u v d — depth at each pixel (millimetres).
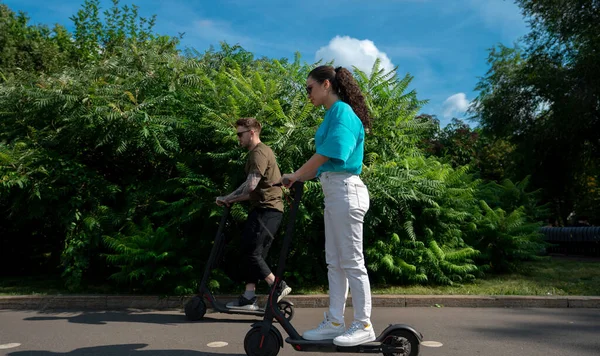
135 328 4547
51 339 4125
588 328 4547
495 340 4078
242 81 6676
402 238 6699
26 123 7027
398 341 3152
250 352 3283
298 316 5188
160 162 6961
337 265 3277
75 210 6184
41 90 6809
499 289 6316
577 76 16734
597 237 10414
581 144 18328
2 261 7652
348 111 3152
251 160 4832
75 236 6113
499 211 7789
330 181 3197
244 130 4926
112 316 5133
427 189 6695
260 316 4910
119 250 5824
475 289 6312
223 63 8297
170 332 4387
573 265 8789
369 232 6445
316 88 3334
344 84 3314
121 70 7027
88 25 18000
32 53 20328
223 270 6418
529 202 9422
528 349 3793
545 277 7422
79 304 5605
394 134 6938
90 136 6680
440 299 5723
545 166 19031
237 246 6312
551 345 3916
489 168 21469
